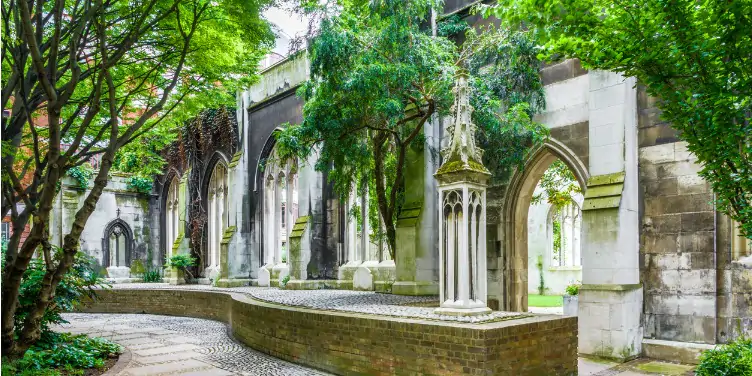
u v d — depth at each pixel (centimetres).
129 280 2544
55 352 895
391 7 1054
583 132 1108
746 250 926
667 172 991
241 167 2109
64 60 1018
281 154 1255
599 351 978
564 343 761
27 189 773
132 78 1016
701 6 529
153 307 1867
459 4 1384
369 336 796
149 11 838
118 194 2566
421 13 1084
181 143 2417
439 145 1377
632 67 568
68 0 964
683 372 866
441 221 778
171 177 2636
